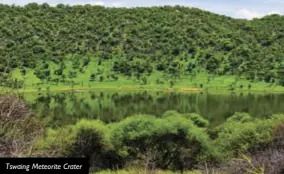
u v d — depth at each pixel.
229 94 178.38
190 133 27.08
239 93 182.25
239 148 22.66
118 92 182.00
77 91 180.75
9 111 6.59
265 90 190.50
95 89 188.50
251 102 149.88
